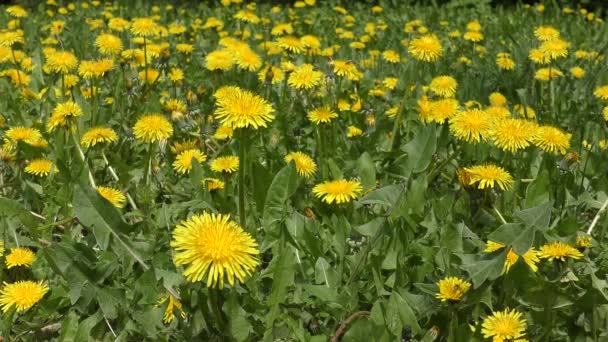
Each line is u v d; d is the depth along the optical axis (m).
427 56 3.24
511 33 7.80
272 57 5.54
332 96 3.96
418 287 1.95
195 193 2.77
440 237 2.30
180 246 1.52
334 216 2.46
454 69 5.47
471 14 9.84
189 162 2.83
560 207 2.79
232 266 1.51
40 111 3.85
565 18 9.15
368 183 2.82
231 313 1.80
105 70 3.66
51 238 2.56
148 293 1.98
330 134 3.47
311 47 4.31
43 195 2.85
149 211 2.69
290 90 4.19
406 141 3.48
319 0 10.83
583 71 4.82
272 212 2.44
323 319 2.11
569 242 2.27
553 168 2.84
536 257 1.96
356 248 2.48
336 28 7.82
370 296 2.11
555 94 4.43
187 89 4.39
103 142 2.89
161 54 4.10
